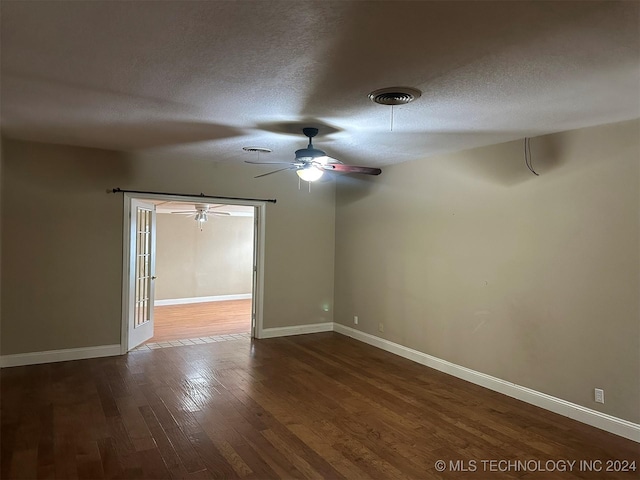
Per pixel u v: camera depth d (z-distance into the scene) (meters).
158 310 8.64
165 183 5.39
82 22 1.92
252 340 6.09
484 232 4.38
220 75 2.54
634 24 1.87
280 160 5.49
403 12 1.80
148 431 3.24
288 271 6.36
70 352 4.96
